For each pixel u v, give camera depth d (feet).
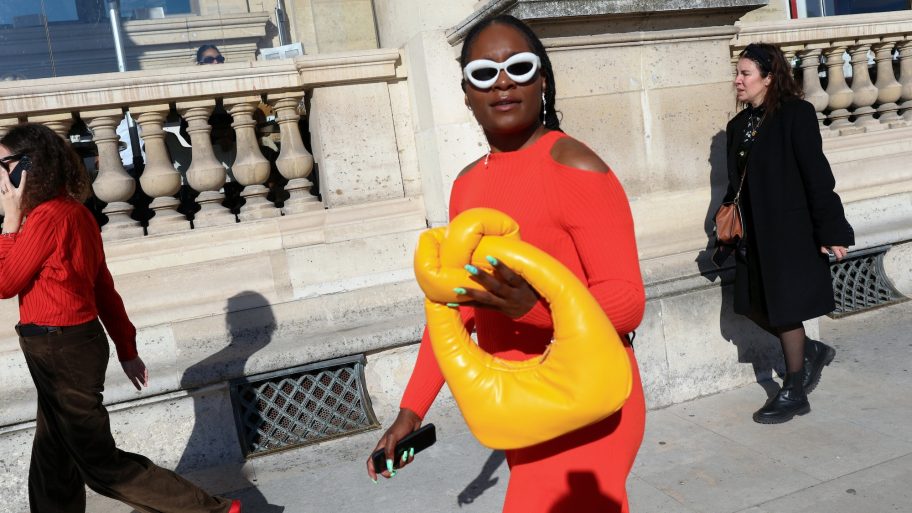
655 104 13.23
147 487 9.05
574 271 5.43
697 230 13.74
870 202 17.97
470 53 5.59
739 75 12.13
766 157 11.84
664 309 12.92
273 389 12.76
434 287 4.79
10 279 8.45
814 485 9.89
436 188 14.29
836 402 12.48
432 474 11.14
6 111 12.79
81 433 8.79
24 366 12.31
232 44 24.16
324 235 14.28
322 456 12.05
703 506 9.63
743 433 11.68
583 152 5.32
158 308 13.39
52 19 21.01
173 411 12.01
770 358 13.85
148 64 22.72
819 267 11.82
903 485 9.66
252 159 14.38
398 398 13.30
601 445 5.31
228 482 11.48
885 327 15.98
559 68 12.48
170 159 14.28
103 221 15.08
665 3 12.55
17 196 8.69
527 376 4.84
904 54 19.48
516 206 5.49
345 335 12.92
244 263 13.85
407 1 14.17
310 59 14.20
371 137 14.83
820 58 20.29
